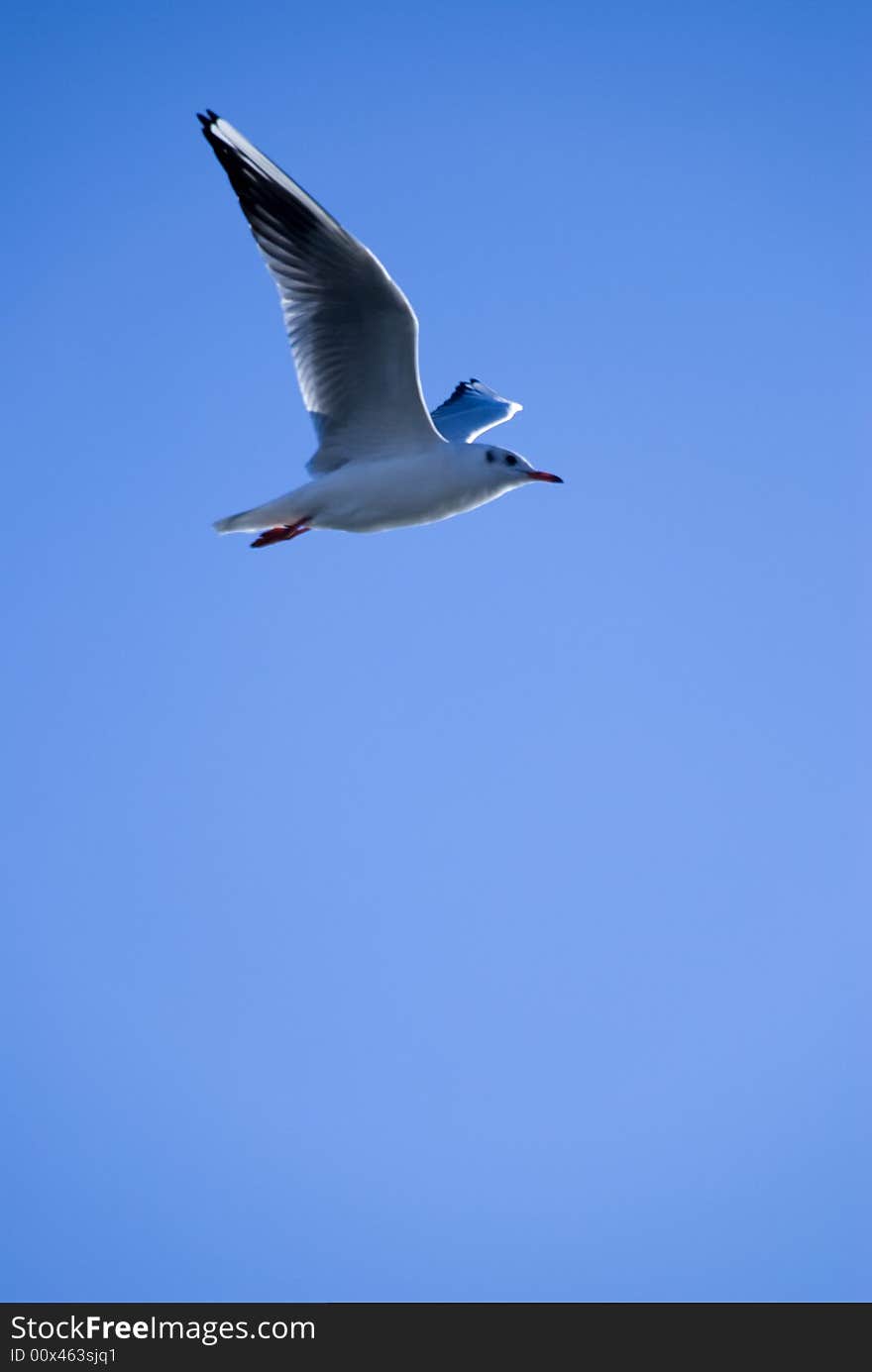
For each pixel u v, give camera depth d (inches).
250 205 454.6
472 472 473.7
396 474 468.1
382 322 454.6
